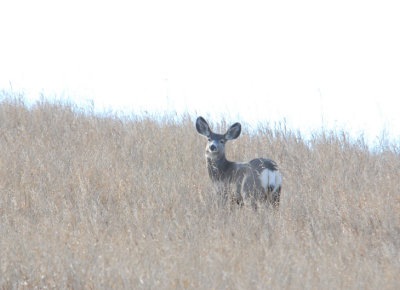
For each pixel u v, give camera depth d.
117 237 28.09
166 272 22.95
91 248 25.80
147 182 36.25
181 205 32.56
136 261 24.00
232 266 23.56
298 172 40.50
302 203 34.22
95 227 29.03
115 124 50.62
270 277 22.55
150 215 31.14
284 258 24.50
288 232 29.56
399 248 28.47
